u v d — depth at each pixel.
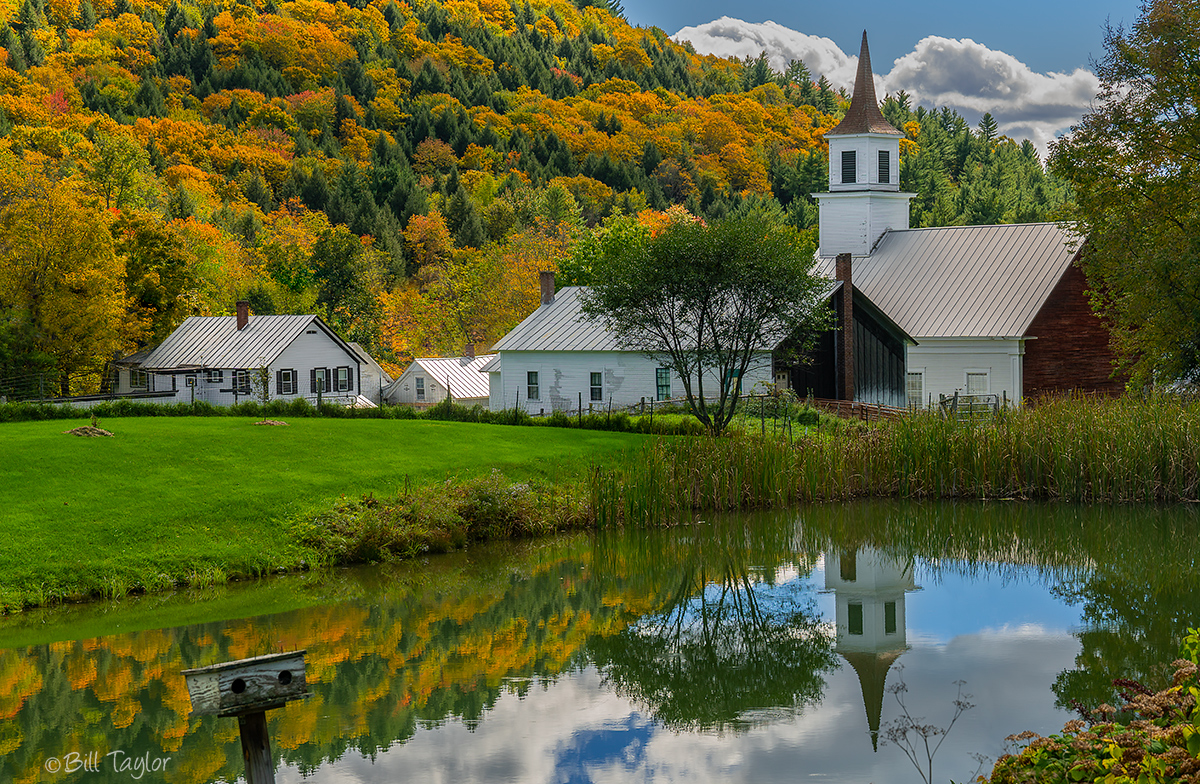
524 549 25.88
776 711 14.78
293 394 68.00
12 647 17.73
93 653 17.42
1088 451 30.05
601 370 49.69
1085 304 49.75
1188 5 36.34
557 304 54.53
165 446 28.92
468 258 130.12
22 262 59.97
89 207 68.12
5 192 63.47
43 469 25.75
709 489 30.19
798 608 20.31
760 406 42.00
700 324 37.34
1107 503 29.64
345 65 198.88
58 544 21.69
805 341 43.53
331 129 178.62
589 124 193.25
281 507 25.17
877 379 48.09
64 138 129.38
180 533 23.19
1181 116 37.38
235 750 13.53
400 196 151.62
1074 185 40.50
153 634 18.48
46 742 13.76
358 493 26.73
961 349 50.12
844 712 14.63
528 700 15.37
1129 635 17.70
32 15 184.00
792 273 36.25
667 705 15.06
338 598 21.22
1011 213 137.75
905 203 58.22
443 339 114.00
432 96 195.38
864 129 57.28
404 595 21.55
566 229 122.12
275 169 155.75
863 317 48.34
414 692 15.70
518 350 51.56
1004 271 51.78
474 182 163.75
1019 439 30.97
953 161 178.88
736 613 20.05
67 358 63.09
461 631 18.97
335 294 110.69
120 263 62.78
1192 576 21.92
